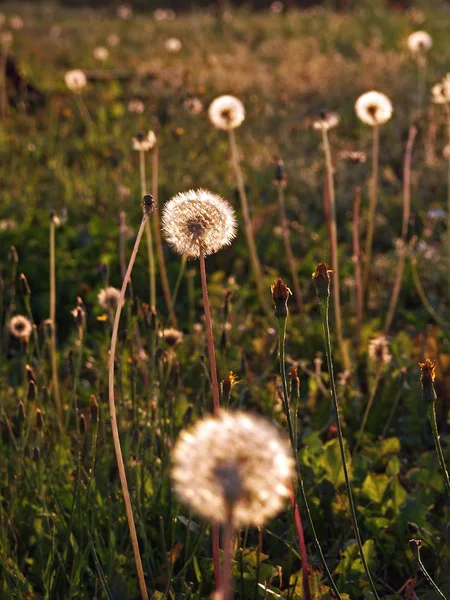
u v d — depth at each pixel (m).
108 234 1.94
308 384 1.57
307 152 2.70
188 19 6.45
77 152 2.74
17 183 2.35
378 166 2.47
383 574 1.28
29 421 1.30
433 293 1.80
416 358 1.55
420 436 1.45
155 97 3.28
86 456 1.33
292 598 1.19
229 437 0.79
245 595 1.21
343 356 1.56
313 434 1.37
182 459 0.80
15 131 2.93
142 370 1.47
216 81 3.58
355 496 1.31
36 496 1.30
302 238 1.98
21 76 3.48
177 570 1.26
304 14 6.34
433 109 2.65
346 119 2.90
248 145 2.66
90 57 4.52
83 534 1.27
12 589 1.22
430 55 3.98
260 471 0.77
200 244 1.10
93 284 1.83
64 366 1.57
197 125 2.65
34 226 2.00
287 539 1.28
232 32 5.51
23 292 1.38
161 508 1.29
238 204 2.17
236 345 1.59
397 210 2.14
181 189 2.23
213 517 0.79
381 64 3.90
